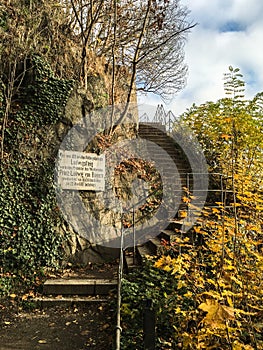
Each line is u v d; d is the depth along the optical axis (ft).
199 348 8.87
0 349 12.39
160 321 11.55
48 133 23.29
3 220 19.94
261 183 20.02
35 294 17.60
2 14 24.82
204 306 7.19
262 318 9.73
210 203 24.09
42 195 21.68
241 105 25.73
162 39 41.63
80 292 17.61
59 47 27.30
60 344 12.82
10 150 21.65
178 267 10.09
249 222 12.99
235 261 10.02
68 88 24.99
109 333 13.23
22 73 23.84
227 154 23.70
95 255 23.52
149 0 29.40
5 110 22.24
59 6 29.35
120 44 38.01
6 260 19.29
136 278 16.51
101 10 32.99
